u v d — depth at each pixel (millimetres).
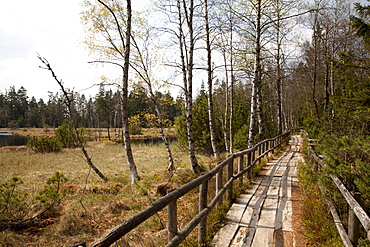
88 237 5293
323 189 4574
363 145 3701
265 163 10617
